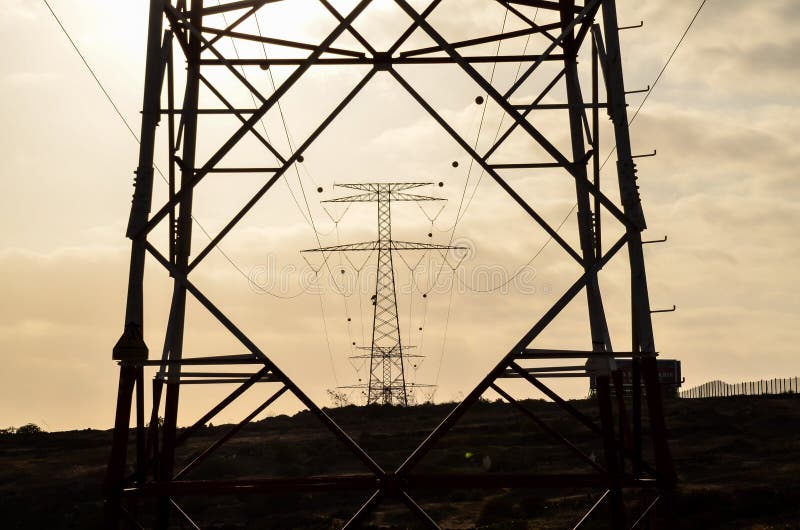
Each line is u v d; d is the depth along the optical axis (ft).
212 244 69.92
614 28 64.75
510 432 250.37
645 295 61.16
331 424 61.82
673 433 229.86
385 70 68.44
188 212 74.79
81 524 159.22
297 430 280.92
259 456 231.09
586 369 76.43
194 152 76.28
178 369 72.38
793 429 226.17
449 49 62.85
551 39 82.23
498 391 74.74
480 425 267.18
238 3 76.48
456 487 59.77
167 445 71.77
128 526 57.47
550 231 75.92
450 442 240.32
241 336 63.05
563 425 248.32
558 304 61.82
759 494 143.84
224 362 63.05
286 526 152.46
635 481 59.06
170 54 69.92
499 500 156.25
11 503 177.99
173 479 71.26
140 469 61.46
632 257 61.77
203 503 174.50
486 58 80.94
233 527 151.84
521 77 62.90
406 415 297.53
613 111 64.23
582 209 79.15
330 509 169.07
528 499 157.07
